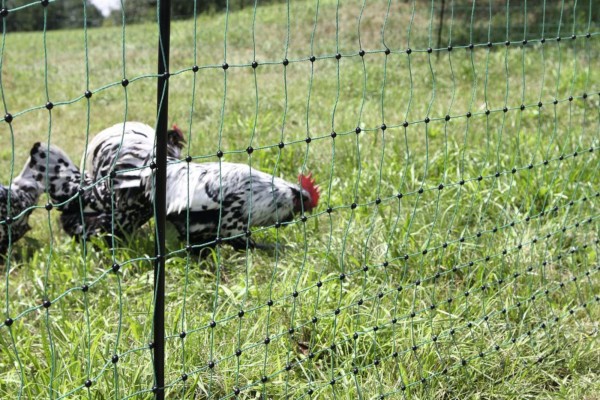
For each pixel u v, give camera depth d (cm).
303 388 318
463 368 335
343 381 322
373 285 395
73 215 495
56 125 843
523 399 330
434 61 1098
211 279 440
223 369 319
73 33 1594
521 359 348
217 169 452
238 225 450
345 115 792
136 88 1022
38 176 496
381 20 1332
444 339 349
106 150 473
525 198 442
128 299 395
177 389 312
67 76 1134
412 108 830
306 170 614
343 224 477
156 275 242
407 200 513
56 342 343
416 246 429
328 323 355
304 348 350
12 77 1126
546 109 790
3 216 467
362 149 648
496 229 374
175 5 1678
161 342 251
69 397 291
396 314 364
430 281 412
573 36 385
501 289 389
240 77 1071
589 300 405
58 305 396
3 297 416
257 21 1415
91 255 453
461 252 430
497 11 1322
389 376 328
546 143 618
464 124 723
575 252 442
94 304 396
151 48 1331
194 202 441
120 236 484
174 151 495
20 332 359
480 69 1020
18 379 312
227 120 789
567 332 374
